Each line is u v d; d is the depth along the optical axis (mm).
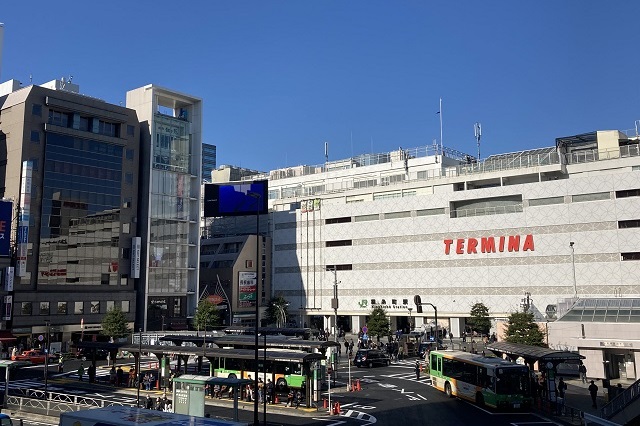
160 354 46656
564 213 81438
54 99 81500
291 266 110938
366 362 61469
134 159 92375
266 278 112562
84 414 20312
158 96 98188
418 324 93812
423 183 99625
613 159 84438
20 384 49031
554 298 80938
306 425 32781
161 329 92000
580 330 52219
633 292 74875
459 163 114125
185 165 99938
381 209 100500
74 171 83625
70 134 83250
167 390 45125
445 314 91000
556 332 53812
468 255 89688
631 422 32188
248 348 46125
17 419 35312
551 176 89062
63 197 81938
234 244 112125
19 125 78875
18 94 81562
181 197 98250
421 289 94125
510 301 84812
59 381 50844
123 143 90375
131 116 92562
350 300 102125
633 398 31672
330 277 105250
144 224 92125
